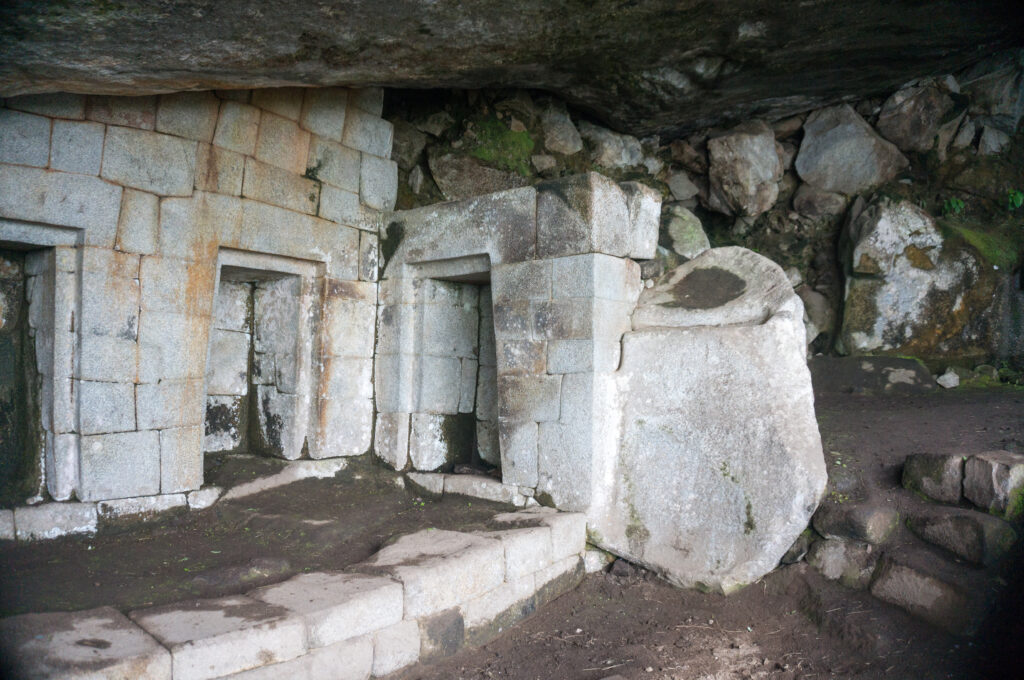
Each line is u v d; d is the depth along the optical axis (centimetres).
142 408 377
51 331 356
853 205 680
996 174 659
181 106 386
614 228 411
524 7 342
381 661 282
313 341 468
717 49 484
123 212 367
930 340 614
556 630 342
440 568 308
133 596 286
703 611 353
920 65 575
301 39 317
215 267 407
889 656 298
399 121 552
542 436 412
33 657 215
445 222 464
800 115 686
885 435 446
